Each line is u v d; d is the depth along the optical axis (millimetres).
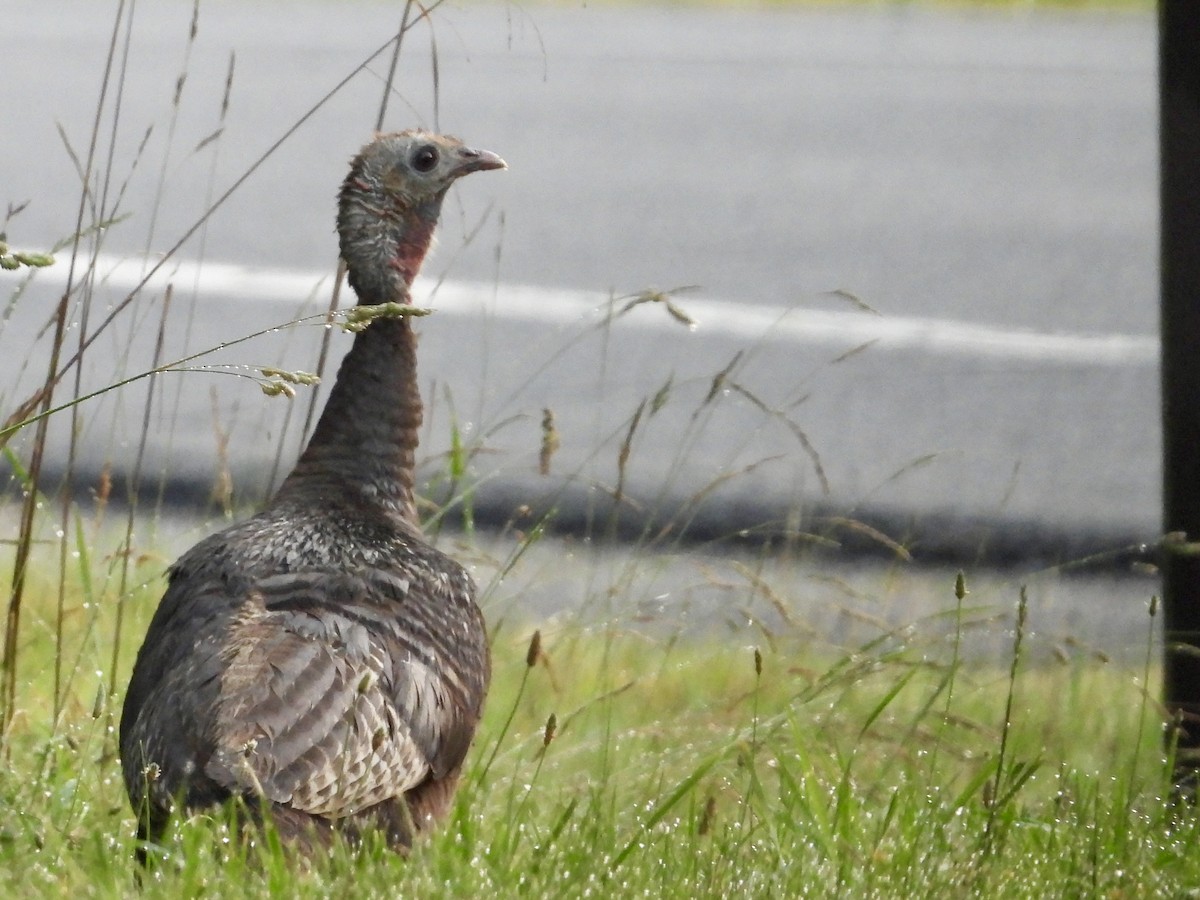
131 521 16578
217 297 36500
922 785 16344
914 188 47281
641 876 13273
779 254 41312
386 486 15391
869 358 34156
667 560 21266
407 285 16438
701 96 57500
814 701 18453
